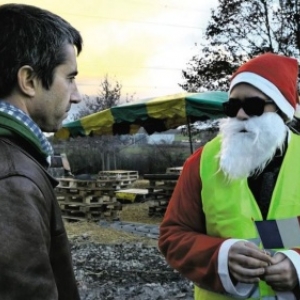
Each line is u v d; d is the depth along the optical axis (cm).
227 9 2228
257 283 172
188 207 195
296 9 2180
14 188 104
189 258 182
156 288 512
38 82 121
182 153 2353
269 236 177
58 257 122
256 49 2234
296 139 195
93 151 2444
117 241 838
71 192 1151
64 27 126
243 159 184
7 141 115
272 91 189
